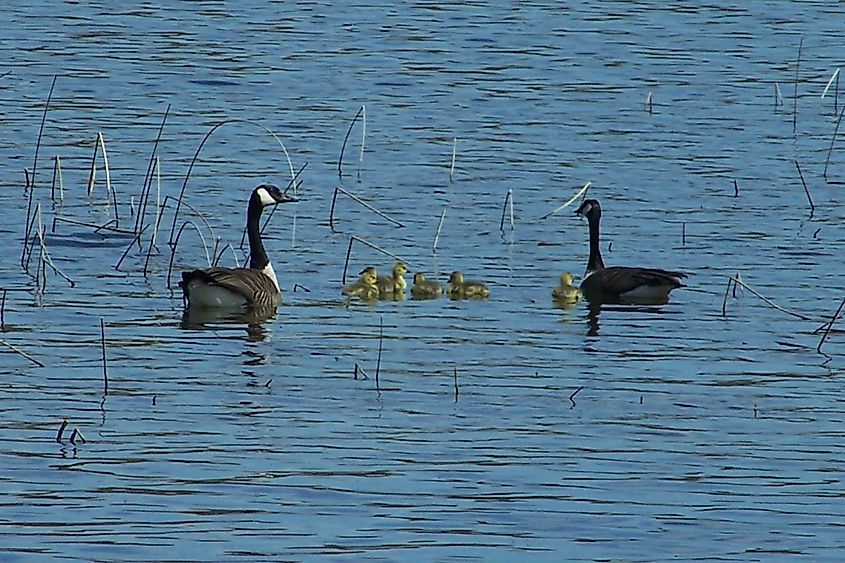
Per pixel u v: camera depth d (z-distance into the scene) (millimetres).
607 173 30719
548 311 22641
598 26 44562
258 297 22141
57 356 19844
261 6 46812
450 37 43031
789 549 14734
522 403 18594
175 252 25188
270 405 18266
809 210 28562
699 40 43125
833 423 18219
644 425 17984
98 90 36438
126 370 19359
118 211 27422
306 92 36875
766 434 17812
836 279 24469
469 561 14266
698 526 15211
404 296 23250
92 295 22719
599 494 15953
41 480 15898
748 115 35625
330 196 28812
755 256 25703
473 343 20938
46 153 31031
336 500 15609
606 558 14422
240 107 35344
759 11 46906
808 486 16328
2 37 41500
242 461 16547
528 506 15586
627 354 20625
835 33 44344
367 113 35031
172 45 41312
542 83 38188
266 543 14555
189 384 18922
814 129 34594
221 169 30422
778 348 21016
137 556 14211
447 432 17578
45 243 25281
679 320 22281
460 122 34375
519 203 28672
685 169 31141
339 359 20062
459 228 27078
